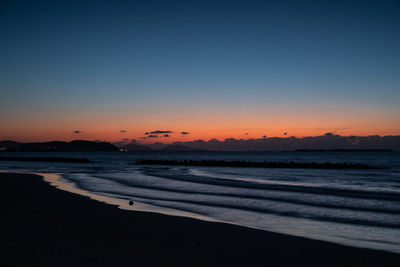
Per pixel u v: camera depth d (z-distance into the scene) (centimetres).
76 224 981
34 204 1359
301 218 1203
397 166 6306
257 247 789
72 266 586
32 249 687
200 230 953
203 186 2314
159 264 629
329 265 670
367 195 1866
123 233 888
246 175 3641
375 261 701
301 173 4100
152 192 1931
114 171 4191
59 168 4909
